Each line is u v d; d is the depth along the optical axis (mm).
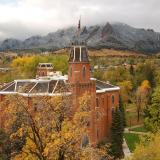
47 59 195000
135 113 147875
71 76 91312
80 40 93250
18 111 33844
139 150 49656
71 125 34219
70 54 93062
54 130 34344
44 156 34000
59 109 34531
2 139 39719
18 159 35781
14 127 35562
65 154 33969
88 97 37219
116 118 93125
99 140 96500
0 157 38969
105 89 105688
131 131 118562
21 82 100688
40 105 34531
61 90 37344
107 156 39562
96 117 94438
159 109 81438
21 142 36594
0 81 173125
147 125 83812
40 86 95000
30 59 198750
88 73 92062
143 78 190500
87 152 34781
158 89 84000
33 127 34281
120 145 91750
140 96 139500
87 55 92250
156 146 49438
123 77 189250
